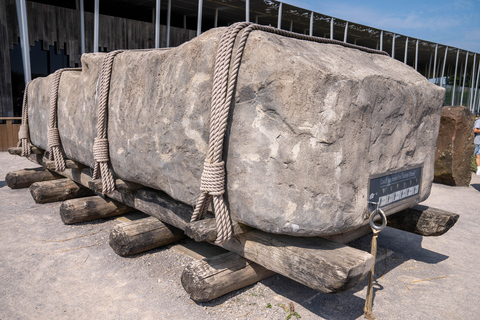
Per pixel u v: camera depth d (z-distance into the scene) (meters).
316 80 1.68
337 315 2.04
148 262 2.66
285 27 13.40
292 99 1.72
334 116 1.73
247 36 1.87
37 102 4.16
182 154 2.22
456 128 5.60
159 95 2.33
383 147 2.09
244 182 1.92
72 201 3.39
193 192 2.23
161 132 2.34
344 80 1.73
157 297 2.19
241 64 1.88
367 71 1.97
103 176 2.82
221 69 1.87
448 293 2.31
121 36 9.87
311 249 1.87
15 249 2.84
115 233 2.71
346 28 11.85
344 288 1.67
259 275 2.34
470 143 5.73
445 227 2.61
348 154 1.83
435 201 4.80
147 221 2.85
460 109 5.54
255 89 1.82
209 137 2.00
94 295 2.21
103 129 2.82
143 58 2.49
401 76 2.36
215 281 2.08
